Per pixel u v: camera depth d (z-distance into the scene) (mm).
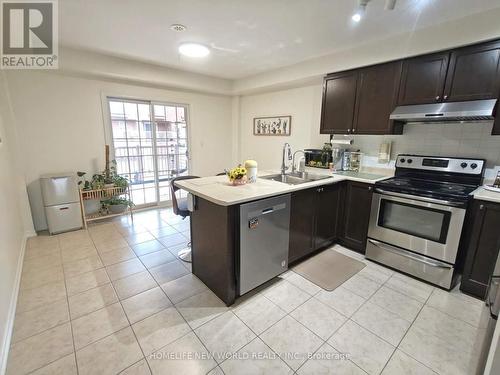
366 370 1444
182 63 3582
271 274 2225
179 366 1459
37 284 2211
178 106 4520
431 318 1850
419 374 1422
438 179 2578
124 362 1477
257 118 4824
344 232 2979
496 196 1958
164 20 2266
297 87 4078
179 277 2363
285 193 2178
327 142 3725
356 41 2697
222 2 1957
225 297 1979
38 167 3270
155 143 4348
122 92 3811
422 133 2723
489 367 893
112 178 3705
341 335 1694
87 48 2984
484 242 1997
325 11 2078
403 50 2449
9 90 2947
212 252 2064
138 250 2900
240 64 3611
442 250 2166
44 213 3381
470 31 2053
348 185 2867
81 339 1632
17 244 2547
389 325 1783
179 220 3910
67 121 3404
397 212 2436
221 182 2395
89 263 2592
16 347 1559
